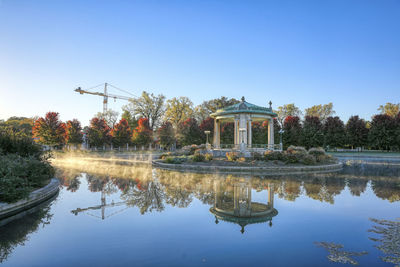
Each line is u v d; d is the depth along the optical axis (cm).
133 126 5678
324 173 1523
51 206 700
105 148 4959
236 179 1230
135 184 1071
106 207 683
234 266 346
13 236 475
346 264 352
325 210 639
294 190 917
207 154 1995
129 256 381
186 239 450
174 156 2255
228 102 4925
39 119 4147
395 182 1129
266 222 543
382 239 445
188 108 5197
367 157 3191
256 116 2322
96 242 441
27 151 1074
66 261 368
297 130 3853
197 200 755
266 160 1869
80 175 1388
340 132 4025
